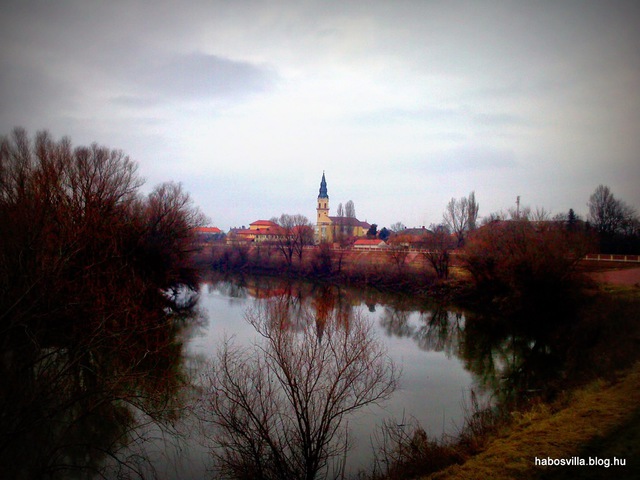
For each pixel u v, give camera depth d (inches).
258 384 437.7
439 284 1712.6
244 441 410.3
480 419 529.7
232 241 3368.6
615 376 541.3
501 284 1323.8
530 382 709.3
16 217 585.3
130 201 1053.8
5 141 877.8
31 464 418.6
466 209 2444.6
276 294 1737.2
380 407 607.5
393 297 1726.1
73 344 456.4
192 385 613.9
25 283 419.5
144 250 1057.5
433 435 513.3
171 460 478.0
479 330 1140.5
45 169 735.7
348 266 2423.7
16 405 369.1
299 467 393.7
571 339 879.7
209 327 1120.8
